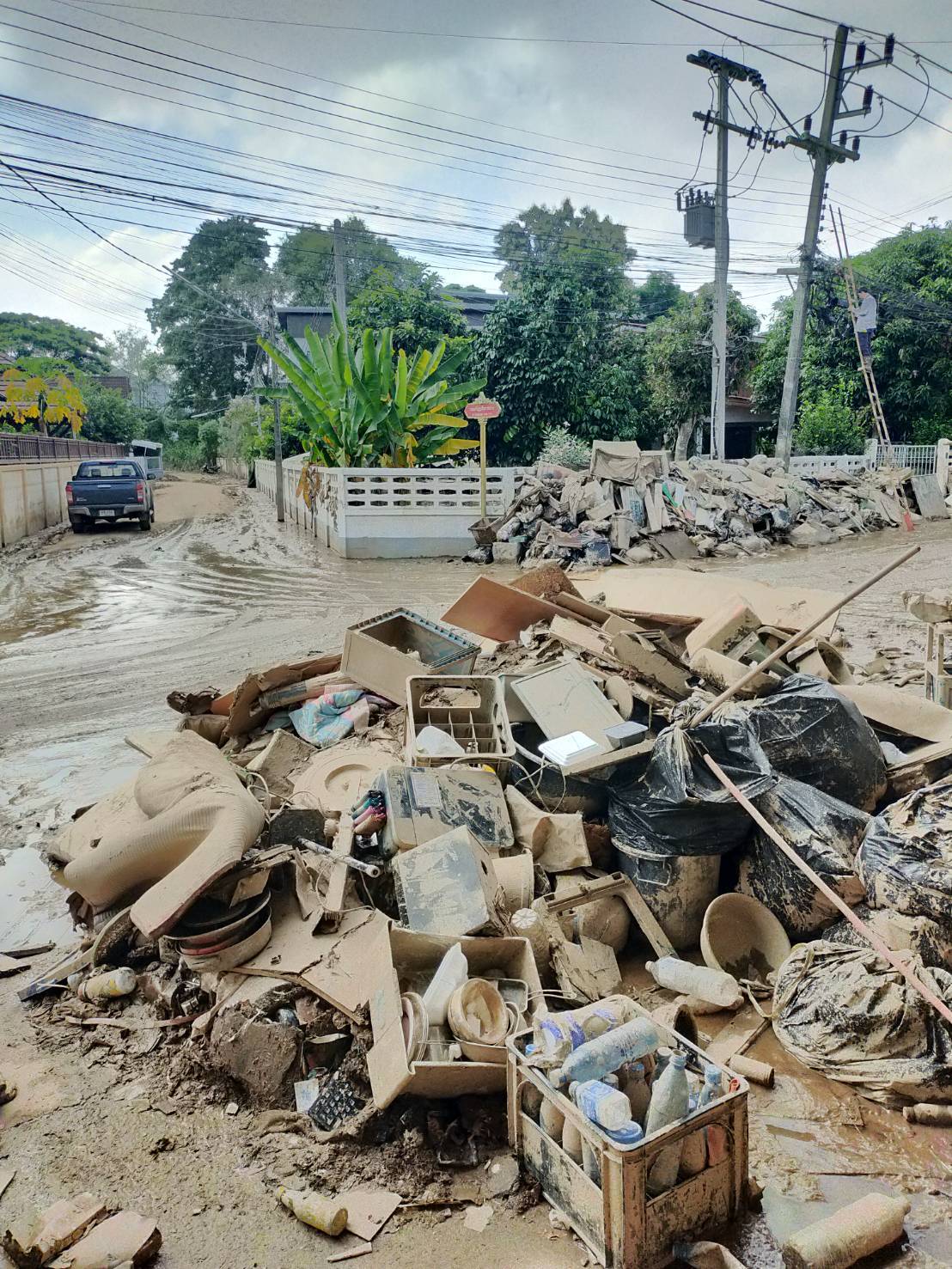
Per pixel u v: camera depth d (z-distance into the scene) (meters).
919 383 29.50
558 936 4.32
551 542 17.23
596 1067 3.08
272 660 10.51
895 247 30.31
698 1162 2.98
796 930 4.56
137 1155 3.44
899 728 5.46
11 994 4.54
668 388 29.97
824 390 30.14
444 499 18.91
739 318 31.88
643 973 4.57
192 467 56.03
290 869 4.57
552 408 25.91
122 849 4.50
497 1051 3.46
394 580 15.95
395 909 4.44
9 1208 3.18
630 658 5.78
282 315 36.06
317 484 21.53
